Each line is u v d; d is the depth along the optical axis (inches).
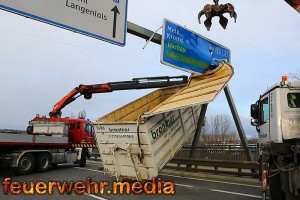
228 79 354.6
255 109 335.6
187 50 474.3
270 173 259.9
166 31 438.9
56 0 249.8
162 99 527.8
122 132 385.7
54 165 725.3
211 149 624.7
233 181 474.9
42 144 577.6
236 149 575.8
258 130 334.3
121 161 394.0
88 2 270.1
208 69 514.6
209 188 396.8
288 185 233.8
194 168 569.3
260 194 348.2
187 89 437.4
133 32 374.0
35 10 237.1
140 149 371.2
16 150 545.0
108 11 284.4
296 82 274.8
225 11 342.0
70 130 733.3
